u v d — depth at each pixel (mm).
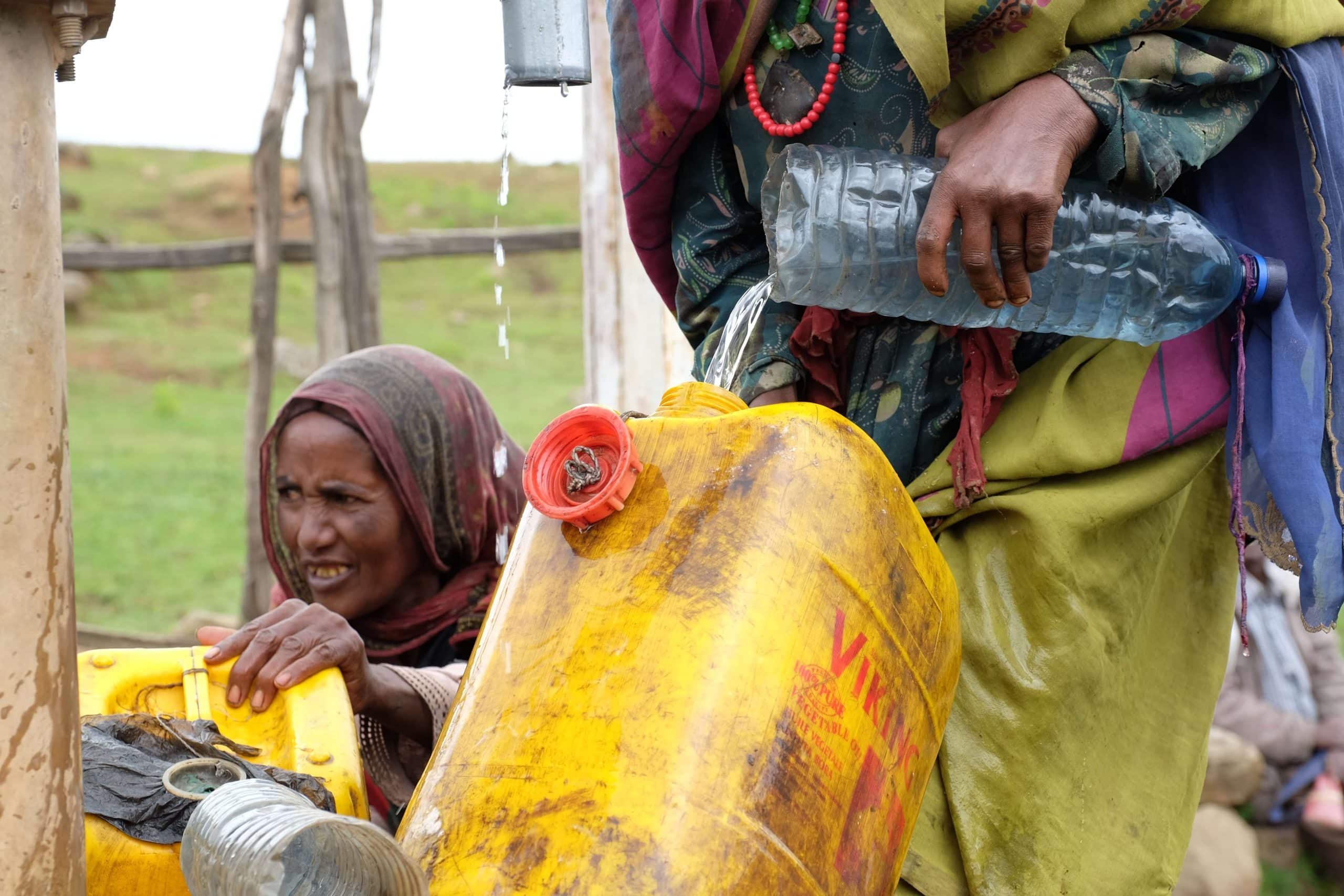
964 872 1750
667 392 1616
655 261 2061
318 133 5863
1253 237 1849
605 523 1438
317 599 2783
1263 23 1729
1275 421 1762
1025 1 1613
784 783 1319
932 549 1564
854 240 1659
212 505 11398
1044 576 1752
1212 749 4762
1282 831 4828
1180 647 1999
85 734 1702
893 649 1463
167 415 14141
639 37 1888
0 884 1186
